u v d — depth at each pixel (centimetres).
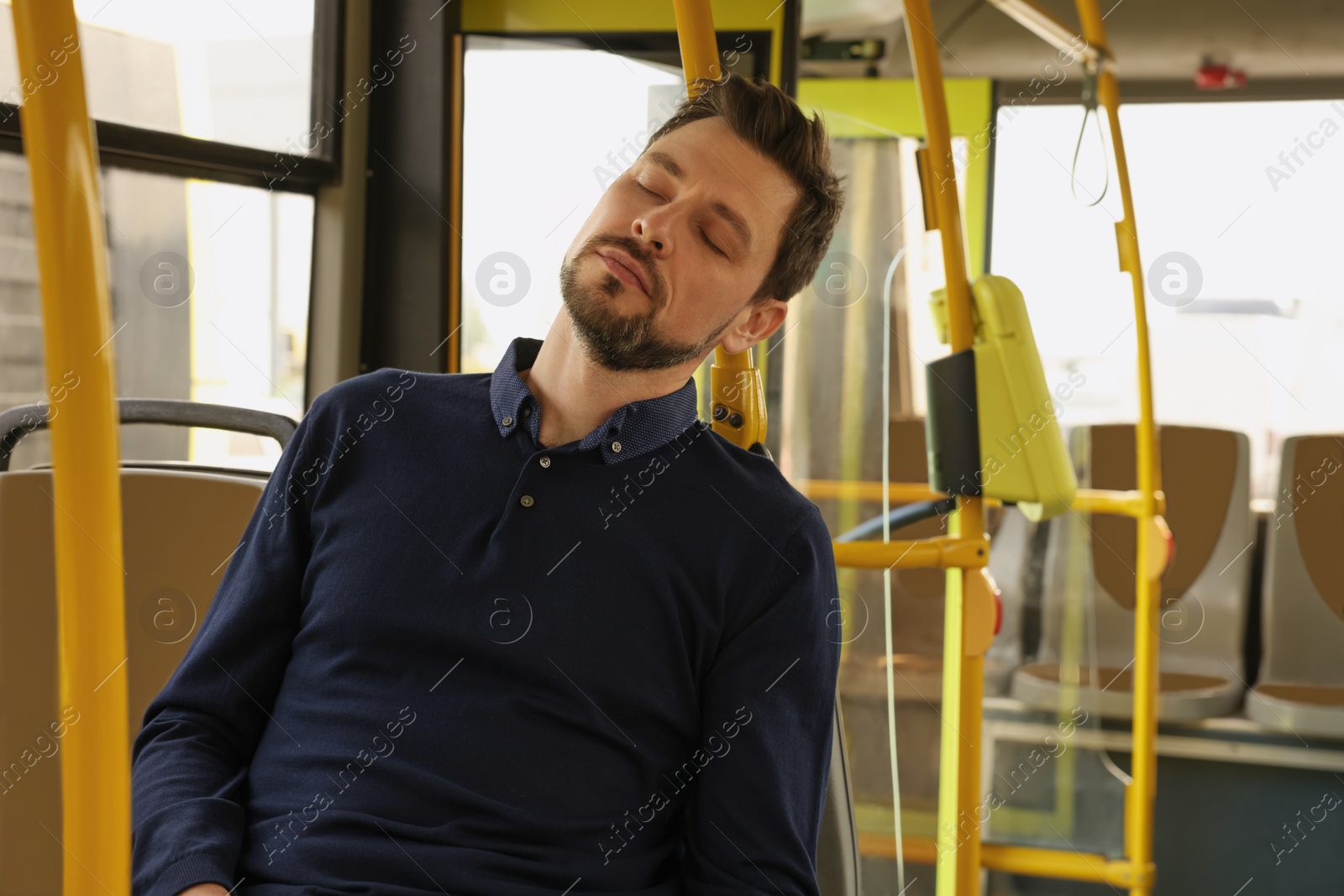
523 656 97
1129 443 303
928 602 205
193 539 123
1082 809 231
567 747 97
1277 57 336
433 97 292
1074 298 300
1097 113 215
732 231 107
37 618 115
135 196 231
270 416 136
